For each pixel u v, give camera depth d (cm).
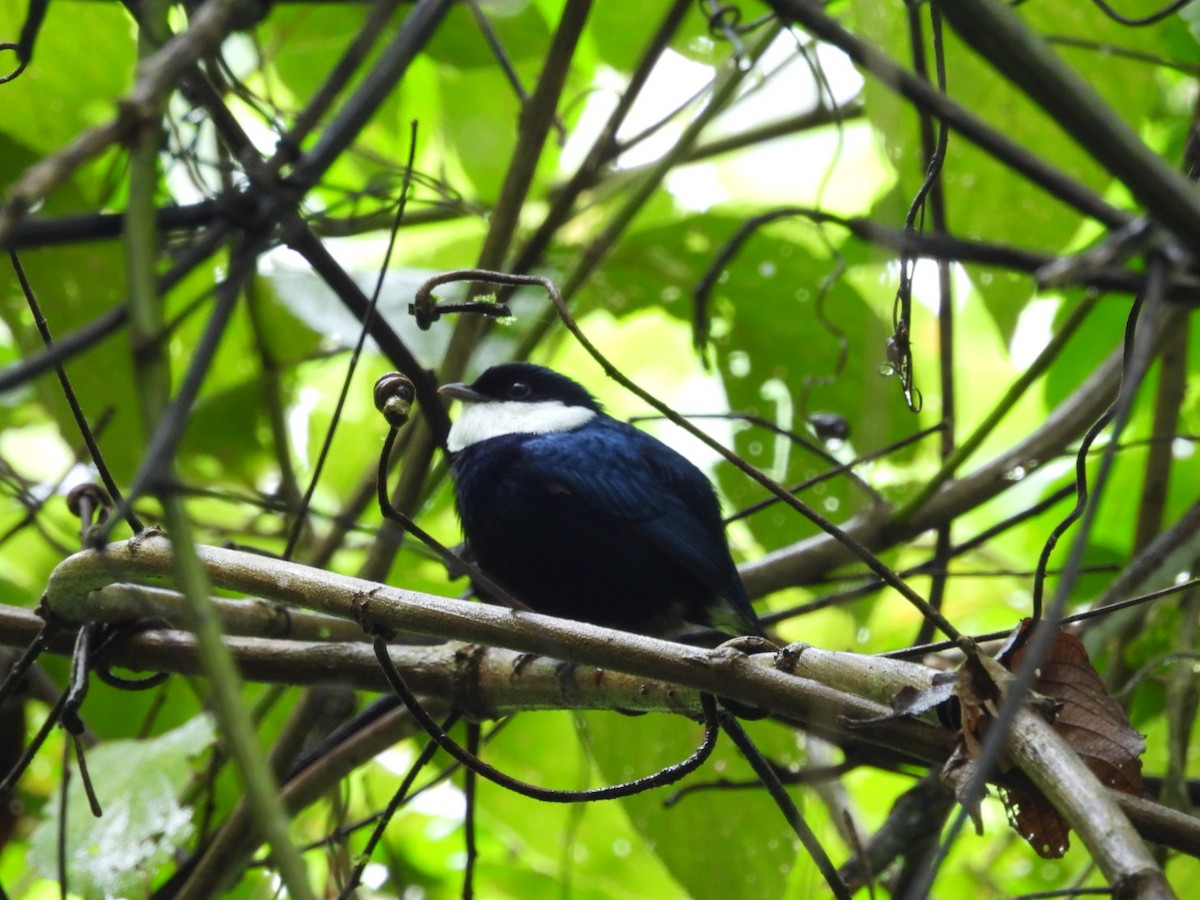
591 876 1231
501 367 1145
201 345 364
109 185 1040
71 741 914
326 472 1347
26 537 1295
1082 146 379
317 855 1185
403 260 1351
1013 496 1375
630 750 1009
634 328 1631
